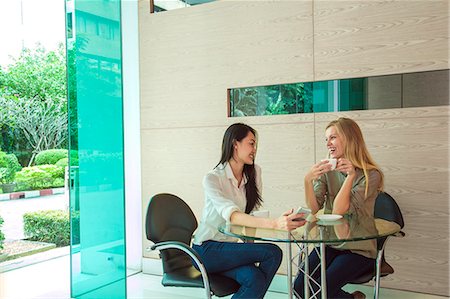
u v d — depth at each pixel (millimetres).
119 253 3166
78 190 3412
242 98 3660
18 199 4188
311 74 3377
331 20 3293
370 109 3195
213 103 3779
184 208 2713
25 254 4293
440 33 2961
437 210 3018
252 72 3602
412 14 3037
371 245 2490
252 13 3584
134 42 4160
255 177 2639
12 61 4109
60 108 4492
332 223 2262
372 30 3160
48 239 4516
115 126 3180
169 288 3641
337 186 2689
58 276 3988
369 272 2508
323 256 2219
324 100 3338
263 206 3584
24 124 4215
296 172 3449
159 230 2514
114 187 3205
